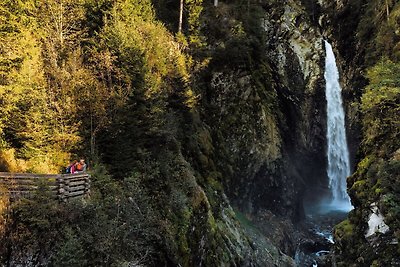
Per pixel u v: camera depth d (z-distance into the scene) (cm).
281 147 3616
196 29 3269
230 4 3909
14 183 1316
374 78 2409
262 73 3650
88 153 1877
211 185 2747
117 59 2119
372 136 2542
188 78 2777
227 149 3250
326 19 4275
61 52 2088
